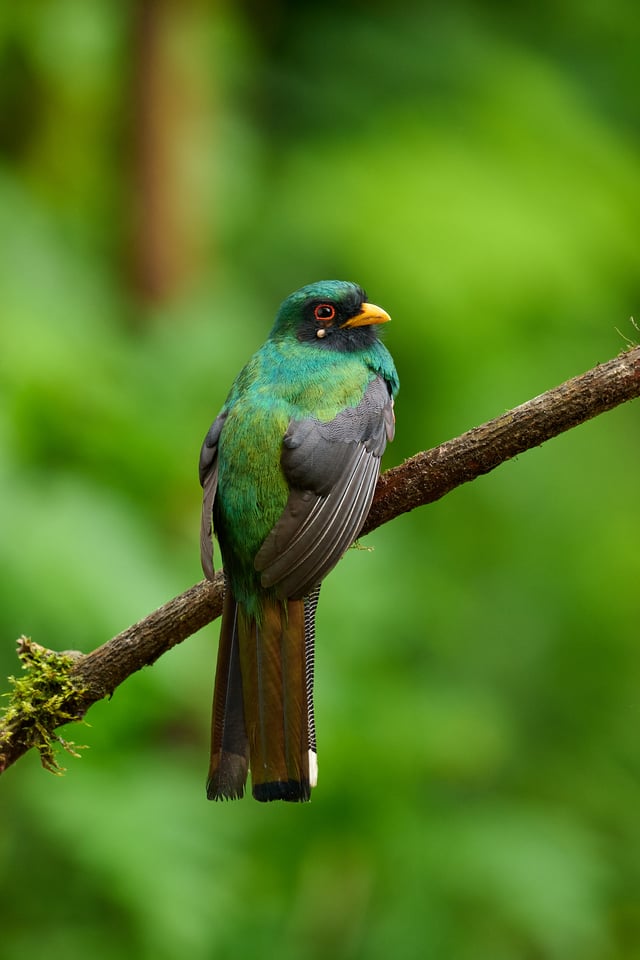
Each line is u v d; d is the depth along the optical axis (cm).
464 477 786
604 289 1316
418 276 1246
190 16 1323
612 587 1390
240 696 782
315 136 1379
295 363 891
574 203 1338
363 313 938
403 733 1140
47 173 1326
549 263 1271
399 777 1138
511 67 1424
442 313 1246
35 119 1328
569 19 1496
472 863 1138
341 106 1389
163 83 1280
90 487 1053
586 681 1411
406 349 1261
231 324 1219
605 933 1220
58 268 1209
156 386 1155
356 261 1261
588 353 1352
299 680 780
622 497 1391
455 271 1250
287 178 1322
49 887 1079
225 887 1064
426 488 795
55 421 1066
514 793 1323
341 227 1268
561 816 1241
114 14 1296
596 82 1499
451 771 1188
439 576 1345
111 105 1325
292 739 771
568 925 1136
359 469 832
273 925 1122
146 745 1105
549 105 1407
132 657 761
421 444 1292
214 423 880
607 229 1346
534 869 1148
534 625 1398
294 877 1130
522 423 761
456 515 1389
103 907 1077
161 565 1048
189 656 1052
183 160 1288
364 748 1121
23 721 754
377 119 1380
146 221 1267
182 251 1272
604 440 1409
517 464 1380
